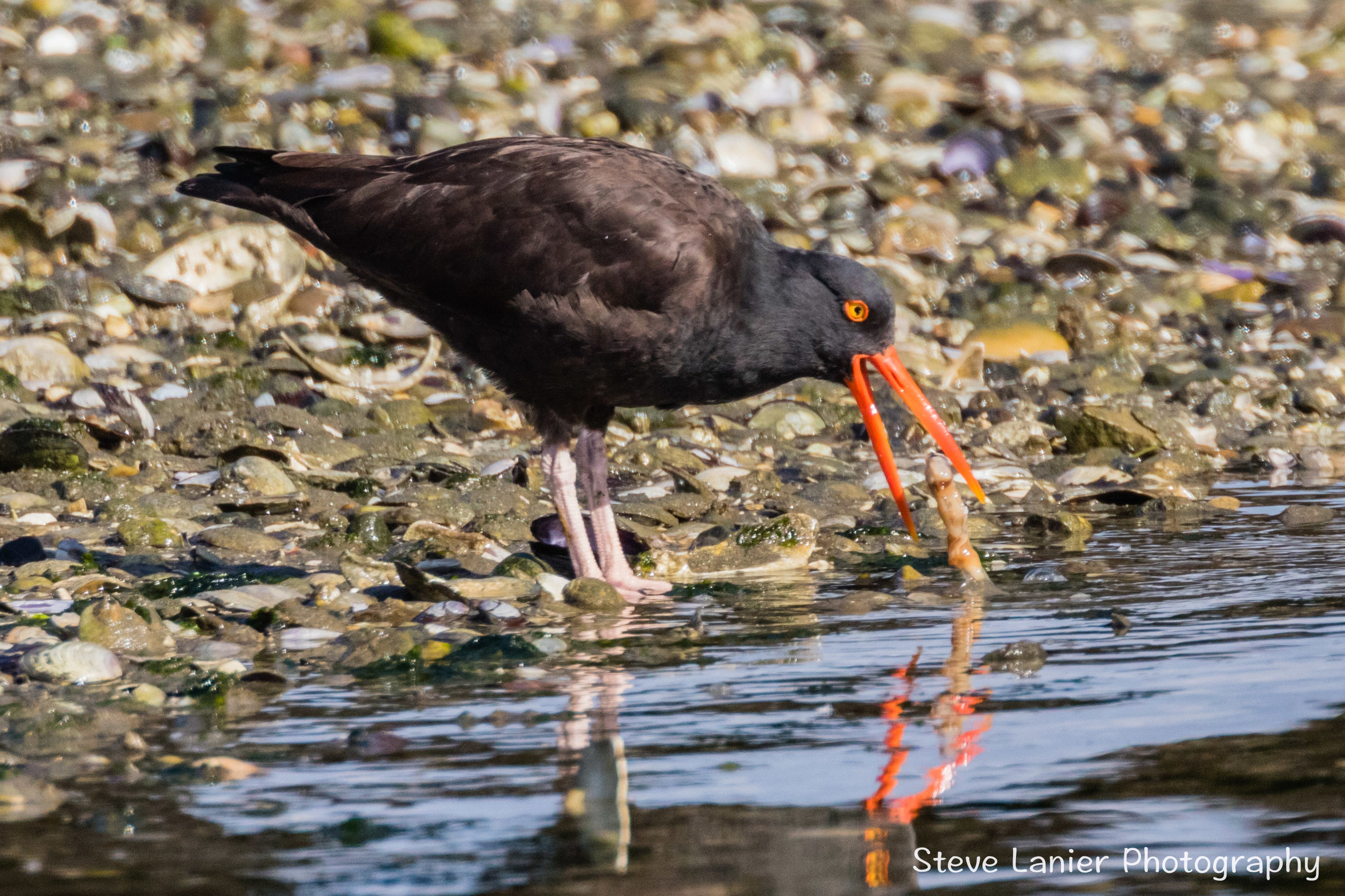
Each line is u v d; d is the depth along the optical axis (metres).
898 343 18.22
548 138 11.45
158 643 8.81
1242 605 9.49
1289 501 13.16
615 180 10.80
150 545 11.34
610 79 26.44
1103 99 28.59
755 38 28.70
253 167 11.95
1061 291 20.14
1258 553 11.06
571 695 7.86
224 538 11.23
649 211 10.66
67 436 13.10
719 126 24.84
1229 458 15.37
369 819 6.19
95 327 17.09
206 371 16.23
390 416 15.19
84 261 18.75
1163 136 26.77
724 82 26.47
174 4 28.66
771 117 25.56
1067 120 26.28
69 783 6.62
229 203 11.91
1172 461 14.58
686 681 8.10
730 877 5.60
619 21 30.78
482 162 11.21
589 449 11.39
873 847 5.86
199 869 5.72
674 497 12.96
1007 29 33.78
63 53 26.02
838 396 16.56
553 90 24.94
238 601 9.65
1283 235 23.12
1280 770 6.52
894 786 6.47
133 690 7.93
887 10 33.34
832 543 11.67
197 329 17.39
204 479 13.11
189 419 14.72
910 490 13.49
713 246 10.67
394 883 5.59
